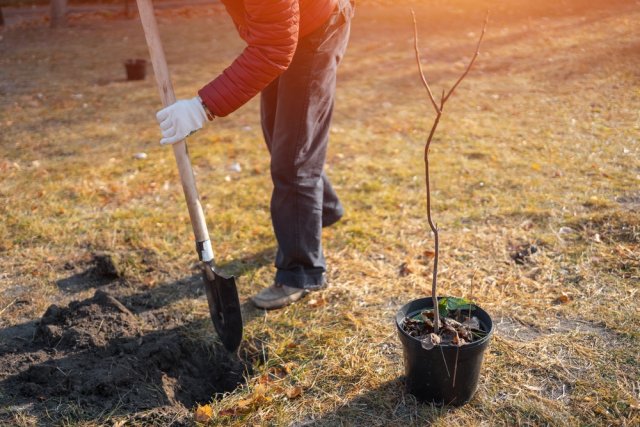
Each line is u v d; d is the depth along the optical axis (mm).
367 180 4770
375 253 3670
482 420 2346
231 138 5934
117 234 4035
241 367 2838
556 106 6402
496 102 6680
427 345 2262
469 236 3791
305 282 3148
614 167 4746
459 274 3375
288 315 3104
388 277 3396
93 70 9125
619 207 4047
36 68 9375
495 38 9891
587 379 2521
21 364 2742
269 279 3465
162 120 2469
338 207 3590
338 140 5742
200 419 2422
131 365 2688
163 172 5129
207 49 10359
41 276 3572
